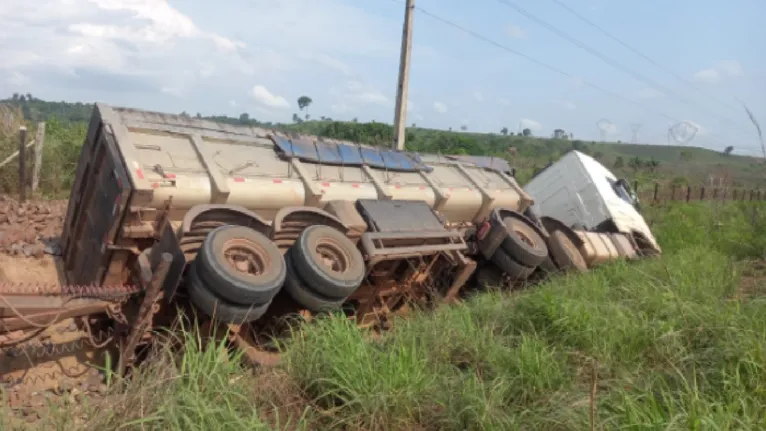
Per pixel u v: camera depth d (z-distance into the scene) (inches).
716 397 183.6
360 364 187.8
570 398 184.5
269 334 254.4
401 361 193.6
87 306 203.0
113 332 226.5
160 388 159.8
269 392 187.3
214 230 230.1
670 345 225.3
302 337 212.5
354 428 175.9
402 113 624.7
